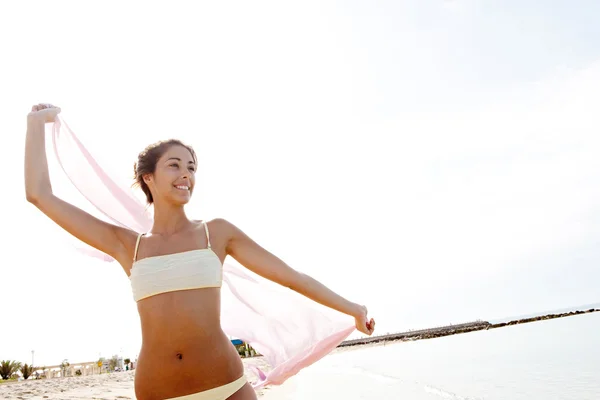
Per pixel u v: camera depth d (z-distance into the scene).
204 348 2.43
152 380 2.40
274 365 3.36
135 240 2.70
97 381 23.67
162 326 2.42
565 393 10.59
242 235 2.86
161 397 2.39
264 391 12.92
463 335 61.81
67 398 11.87
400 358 28.11
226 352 2.49
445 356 25.75
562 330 41.66
